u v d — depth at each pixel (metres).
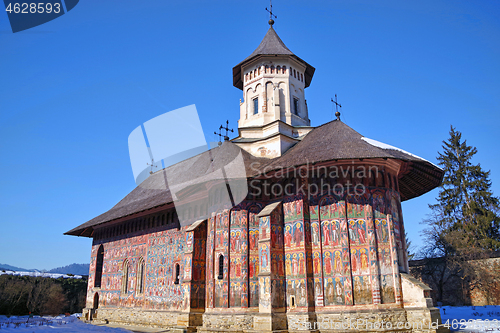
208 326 23.67
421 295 20.28
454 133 58.12
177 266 29.08
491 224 49.94
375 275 20.94
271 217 23.23
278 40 35.69
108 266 38.59
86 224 43.50
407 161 22.42
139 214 34.66
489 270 36.66
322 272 21.92
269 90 32.88
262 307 21.91
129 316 33.19
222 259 24.73
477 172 54.56
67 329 27.28
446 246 45.03
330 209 22.67
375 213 22.12
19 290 44.50
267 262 22.38
